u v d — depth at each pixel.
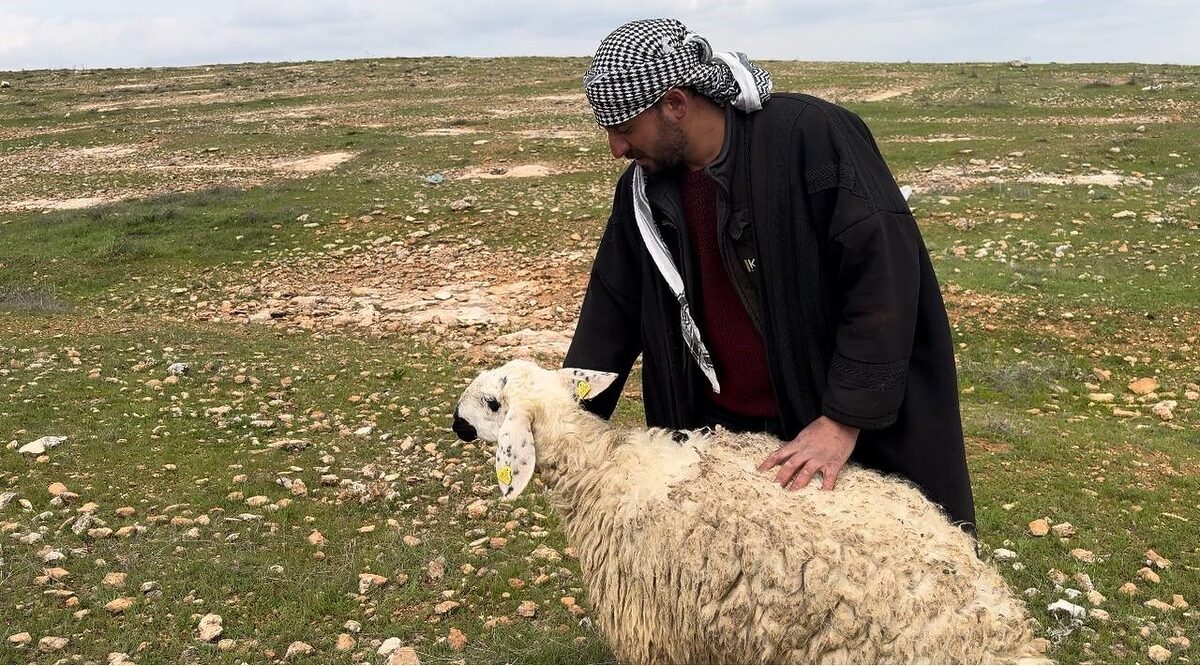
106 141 29.14
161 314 12.73
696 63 2.99
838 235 2.93
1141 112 27.52
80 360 9.70
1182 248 14.23
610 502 3.35
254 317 12.40
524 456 3.42
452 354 10.50
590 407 3.76
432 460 7.19
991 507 6.37
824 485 3.08
